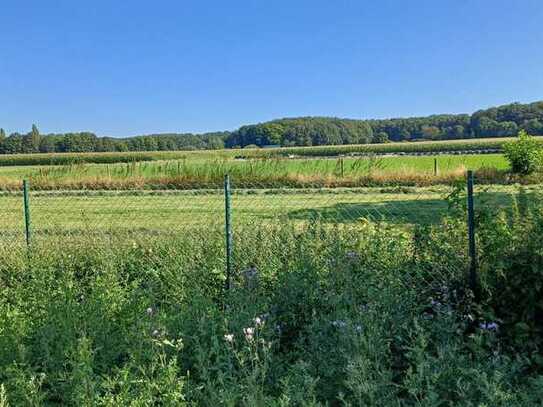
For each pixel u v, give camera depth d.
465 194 4.96
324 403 3.31
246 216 11.84
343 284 4.59
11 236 9.07
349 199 15.12
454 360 3.34
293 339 4.38
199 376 3.46
